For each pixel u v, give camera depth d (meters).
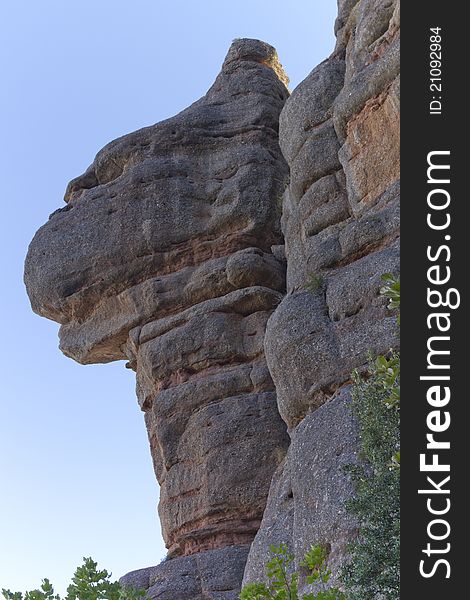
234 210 27.25
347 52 23.52
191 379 25.98
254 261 26.30
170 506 25.03
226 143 28.66
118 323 27.59
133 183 28.11
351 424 17.42
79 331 28.42
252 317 26.33
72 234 28.45
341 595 11.34
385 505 13.22
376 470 14.20
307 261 20.52
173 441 25.41
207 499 24.33
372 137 20.80
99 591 11.80
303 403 19.20
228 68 30.58
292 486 18.11
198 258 27.34
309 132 23.11
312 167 22.55
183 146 28.61
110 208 28.22
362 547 13.04
